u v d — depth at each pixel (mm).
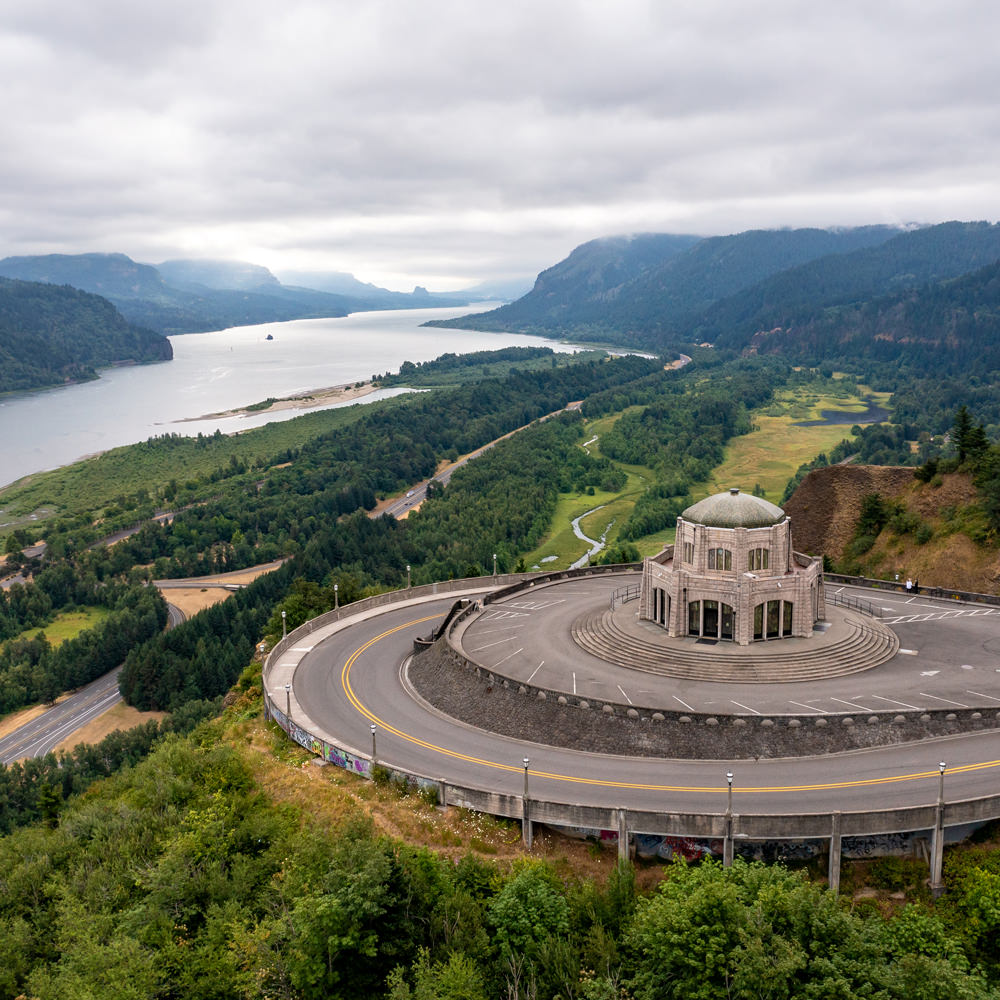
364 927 59375
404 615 129750
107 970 58094
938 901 61156
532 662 95562
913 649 97750
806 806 65062
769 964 51125
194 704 160125
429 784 71500
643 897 58781
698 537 96188
